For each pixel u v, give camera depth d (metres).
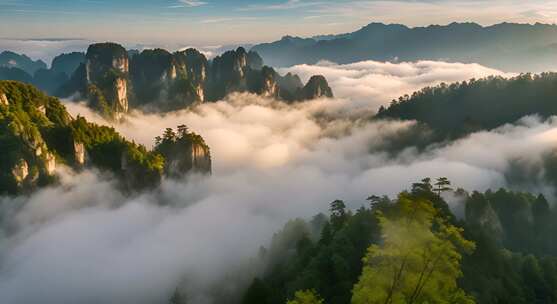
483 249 80.31
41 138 136.62
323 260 77.56
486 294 67.81
